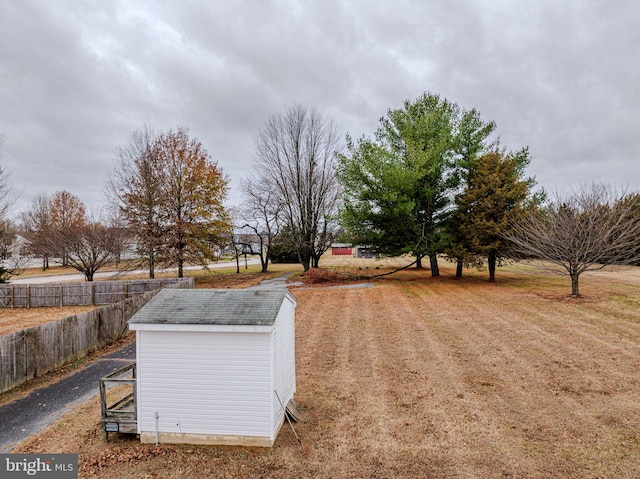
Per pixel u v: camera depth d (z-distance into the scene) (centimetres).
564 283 2430
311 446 706
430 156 2420
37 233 3669
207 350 707
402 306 1897
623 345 1205
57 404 935
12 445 735
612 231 1803
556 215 1942
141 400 726
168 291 825
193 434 716
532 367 1057
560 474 608
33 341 1118
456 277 2811
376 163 2484
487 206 2311
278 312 723
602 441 695
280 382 761
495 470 624
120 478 620
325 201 3425
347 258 5828
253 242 4400
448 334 1398
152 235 3069
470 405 853
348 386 977
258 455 679
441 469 631
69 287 2330
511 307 1777
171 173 3166
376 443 714
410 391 937
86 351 1352
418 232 2586
